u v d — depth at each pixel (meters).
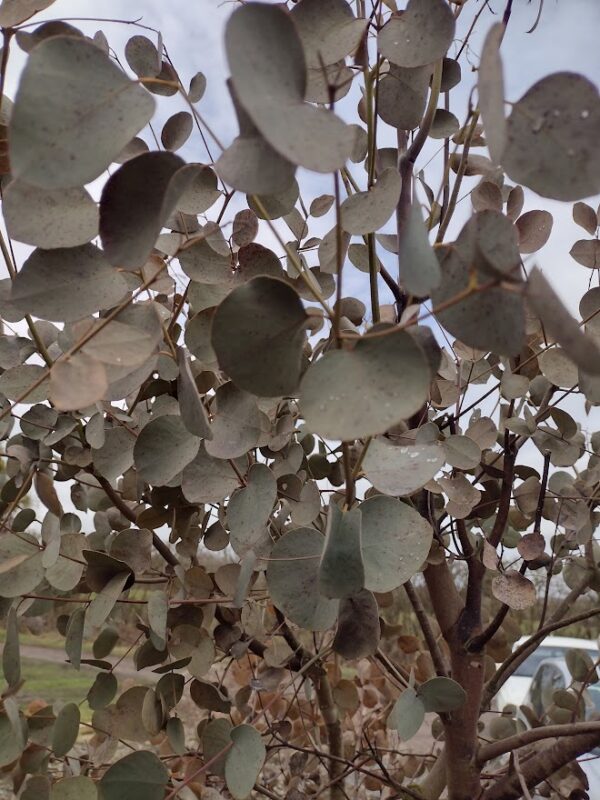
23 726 0.52
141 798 0.44
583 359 0.21
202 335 0.46
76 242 0.31
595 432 0.83
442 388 0.68
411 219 0.25
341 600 0.39
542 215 0.55
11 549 0.57
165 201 0.25
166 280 0.51
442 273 0.28
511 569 0.63
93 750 0.73
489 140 0.23
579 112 0.25
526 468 0.76
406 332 0.25
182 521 0.63
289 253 0.28
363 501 0.37
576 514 0.72
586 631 3.17
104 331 0.30
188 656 0.57
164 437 0.43
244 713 0.76
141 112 0.25
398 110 0.50
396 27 0.38
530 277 0.22
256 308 0.27
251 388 0.28
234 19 0.21
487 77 0.23
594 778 1.25
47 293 0.31
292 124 0.21
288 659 0.77
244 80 0.20
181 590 0.71
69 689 3.07
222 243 0.47
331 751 0.87
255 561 0.44
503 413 0.78
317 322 0.57
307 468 0.77
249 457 0.51
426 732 1.82
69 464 0.65
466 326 0.27
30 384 0.58
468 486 0.63
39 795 0.53
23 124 0.23
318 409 0.25
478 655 0.70
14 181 0.30
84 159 0.24
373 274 0.46
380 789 0.92
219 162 0.26
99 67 0.25
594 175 0.25
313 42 0.35
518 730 0.90
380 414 0.24
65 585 0.57
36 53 0.24
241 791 0.44
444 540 0.82
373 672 1.14
